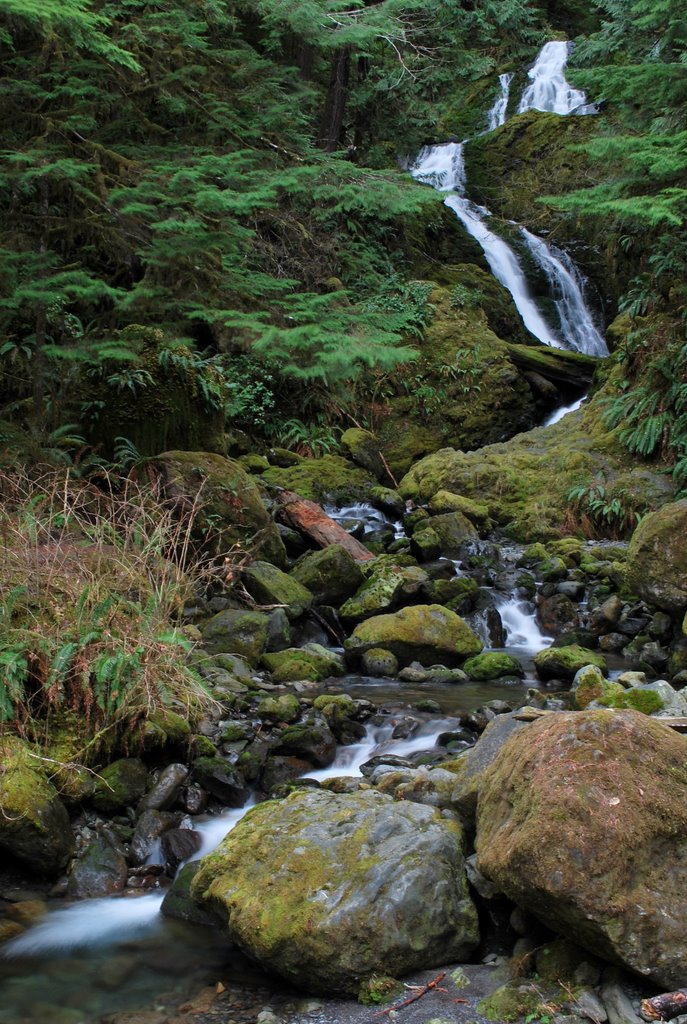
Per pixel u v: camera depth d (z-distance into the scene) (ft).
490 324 55.11
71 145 26.66
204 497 26.94
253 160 27.91
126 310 27.04
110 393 30.53
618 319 47.73
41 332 28.14
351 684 21.83
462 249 60.29
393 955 10.39
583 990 9.51
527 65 78.54
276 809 12.46
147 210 24.40
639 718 10.49
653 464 38.70
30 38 27.22
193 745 16.47
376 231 54.65
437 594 27.02
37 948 12.00
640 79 37.52
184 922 12.63
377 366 45.39
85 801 14.99
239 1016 10.31
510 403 48.85
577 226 51.47
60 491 23.35
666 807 9.71
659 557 22.41
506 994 9.68
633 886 9.32
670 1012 8.83
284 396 46.11
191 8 31.63
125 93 29.55
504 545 35.55
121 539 20.51
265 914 10.77
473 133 75.56
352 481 40.11
